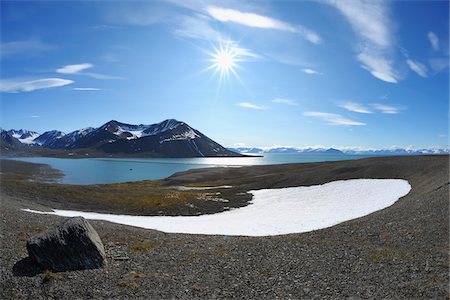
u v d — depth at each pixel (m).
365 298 14.66
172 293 16.00
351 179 71.25
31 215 31.09
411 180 59.53
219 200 62.81
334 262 20.42
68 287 16.09
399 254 20.72
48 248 17.77
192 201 60.72
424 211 32.09
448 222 26.53
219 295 15.87
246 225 39.94
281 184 79.94
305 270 19.16
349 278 17.36
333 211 47.09
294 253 23.06
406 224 29.42
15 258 18.50
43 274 16.83
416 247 22.36
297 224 39.69
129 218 45.97
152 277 17.88
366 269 18.52
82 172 187.00
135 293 15.89
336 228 33.59
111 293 15.80
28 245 17.69
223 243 26.77
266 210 52.41
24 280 16.23
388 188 57.53
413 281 15.88
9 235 22.36
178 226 39.25
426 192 43.19
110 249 22.36
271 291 16.23
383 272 17.67
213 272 19.05
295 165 136.75
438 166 61.94
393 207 40.69
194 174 123.75
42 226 26.52
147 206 55.53
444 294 14.05
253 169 134.75
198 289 16.52
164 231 34.09
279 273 18.80
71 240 18.41
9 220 26.38
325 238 28.59
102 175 168.62
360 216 41.09
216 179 115.44
